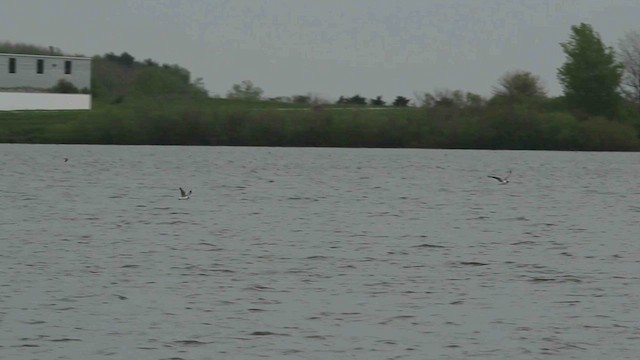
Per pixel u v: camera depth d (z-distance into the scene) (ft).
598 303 213.66
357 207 398.01
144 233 310.04
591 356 177.99
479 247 287.89
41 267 248.73
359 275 241.96
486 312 205.57
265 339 185.78
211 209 382.22
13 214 357.61
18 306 207.10
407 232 319.68
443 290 225.35
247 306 208.64
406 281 235.20
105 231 314.14
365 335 188.96
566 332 191.62
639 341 185.78
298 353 178.70
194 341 184.14
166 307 207.21
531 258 268.82
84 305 208.33
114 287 225.76
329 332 190.49
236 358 175.73
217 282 231.71
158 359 174.81
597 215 376.68
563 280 237.25
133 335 187.42
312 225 335.67
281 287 226.99
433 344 184.34
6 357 175.01
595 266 256.32
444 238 306.35
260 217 357.41
